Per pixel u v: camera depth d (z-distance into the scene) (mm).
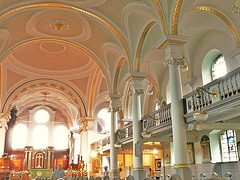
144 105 22047
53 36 17938
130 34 14578
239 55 11914
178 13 10992
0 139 23016
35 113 35656
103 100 26688
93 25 16141
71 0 14070
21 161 31328
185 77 16578
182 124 10445
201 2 11727
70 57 22562
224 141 14867
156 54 17312
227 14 12188
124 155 25766
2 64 21547
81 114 25250
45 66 23531
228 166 14117
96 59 18453
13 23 15625
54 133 35719
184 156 10047
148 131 13523
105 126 26984
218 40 14211
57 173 16672
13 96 23578
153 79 20219
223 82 9094
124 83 23734
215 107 9289
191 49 15953
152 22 13148
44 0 13977
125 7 13406
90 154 24484
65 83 24781
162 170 19719
